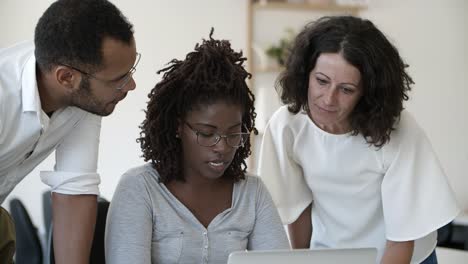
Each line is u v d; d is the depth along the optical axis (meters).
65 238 1.72
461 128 4.97
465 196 4.96
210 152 1.65
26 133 1.63
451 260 2.60
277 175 2.08
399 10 4.92
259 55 4.77
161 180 1.71
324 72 1.78
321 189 2.06
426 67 4.92
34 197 4.33
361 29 1.76
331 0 4.93
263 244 1.76
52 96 1.60
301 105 1.96
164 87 1.67
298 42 1.89
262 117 4.77
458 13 4.93
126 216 1.65
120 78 1.56
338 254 1.45
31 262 3.06
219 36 4.73
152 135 1.70
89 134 1.74
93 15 1.51
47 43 1.51
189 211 1.70
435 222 1.92
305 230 2.20
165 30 4.61
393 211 1.97
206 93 1.63
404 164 1.95
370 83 1.78
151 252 1.67
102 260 1.85
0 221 1.84
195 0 4.66
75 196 1.72
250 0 4.71
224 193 1.77
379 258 2.09
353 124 1.90
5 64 1.60
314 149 2.02
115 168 4.53
